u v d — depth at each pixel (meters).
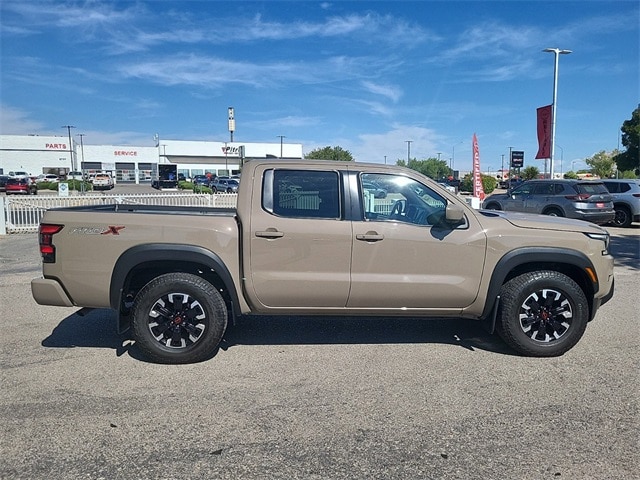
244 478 2.99
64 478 2.98
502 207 17.48
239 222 4.72
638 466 3.12
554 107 26.91
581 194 15.30
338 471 3.07
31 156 79.31
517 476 3.02
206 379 4.40
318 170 4.81
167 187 59.12
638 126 41.88
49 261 4.67
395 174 4.89
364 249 4.70
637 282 8.47
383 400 4.00
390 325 5.99
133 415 3.74
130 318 4.75
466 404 3.94
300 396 4.07
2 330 5.75
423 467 3.11
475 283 4.82
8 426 3.57
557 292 4.89
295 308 4.82
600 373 4.55
